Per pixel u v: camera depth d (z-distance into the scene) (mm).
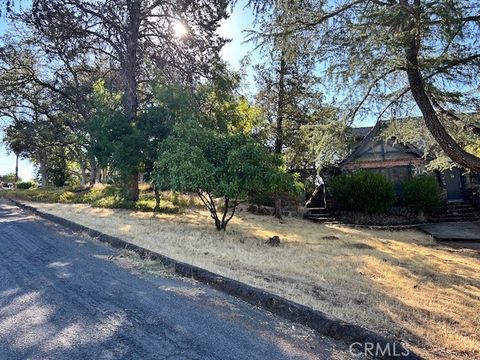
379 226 17156
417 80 7750
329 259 8367
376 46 6926
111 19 16250
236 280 5363
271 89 18188
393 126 10695
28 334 3639
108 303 4492
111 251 7422
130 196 17625
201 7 15312
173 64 16984
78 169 50469
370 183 18359
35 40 20375
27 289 4961
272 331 3887
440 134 8070
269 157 10344
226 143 10727
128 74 16734
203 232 10945
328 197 19766
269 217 17734
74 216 12336
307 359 3307
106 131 15016
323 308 4512
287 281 5832
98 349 3359
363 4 8461
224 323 4027
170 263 6371
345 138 9672
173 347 3430
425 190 18359
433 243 13320
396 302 5273
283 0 8352
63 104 27781
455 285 7004
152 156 14375
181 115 14773
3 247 7664
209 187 10148
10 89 24984
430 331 4160
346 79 8094
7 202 21234
